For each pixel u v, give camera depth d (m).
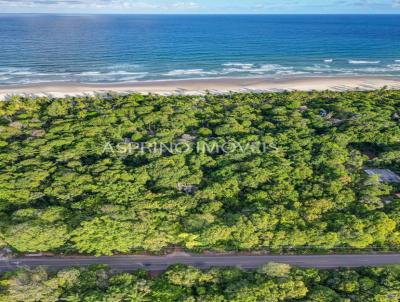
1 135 85.44
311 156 78.00
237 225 57.50
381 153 80.69
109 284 48.28
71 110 101.50
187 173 71.62
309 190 67.00
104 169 71.88
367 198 64.62
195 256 56.75
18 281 47.94
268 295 46.19
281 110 101.31
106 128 89.12
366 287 47.59
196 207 63.12
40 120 94.69
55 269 53.44
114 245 54.69
